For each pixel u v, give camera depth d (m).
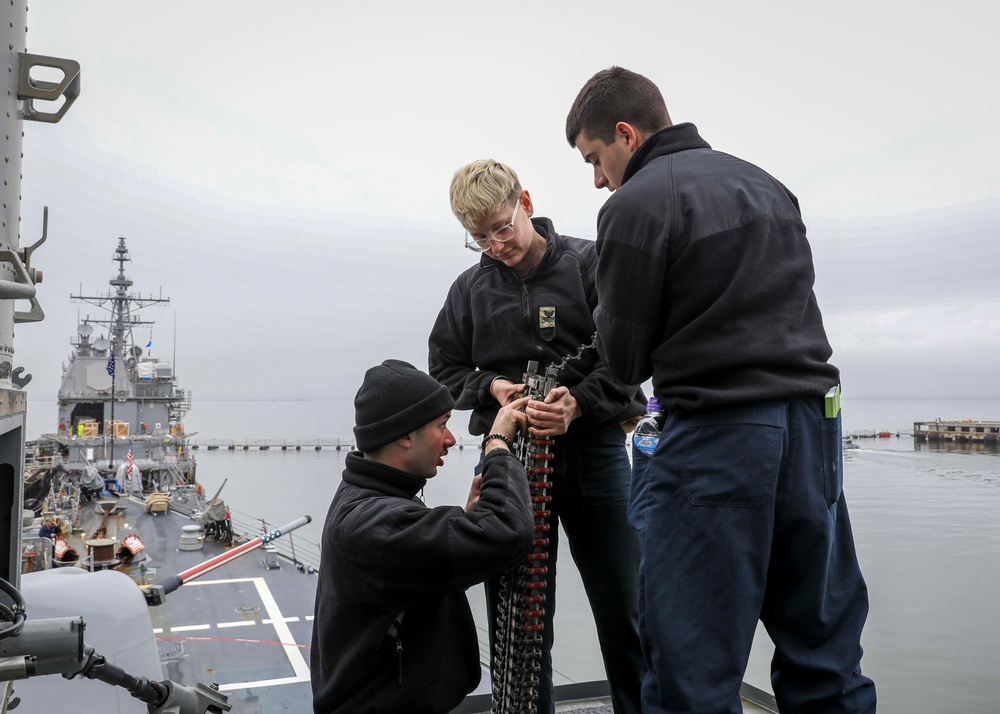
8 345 2.62
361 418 2.41
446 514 2.15
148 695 2.27
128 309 37.62
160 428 36.88
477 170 2.63
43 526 18.05
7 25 2.55
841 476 1.96
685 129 2.15
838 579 1.97
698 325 1.88
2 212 2.53
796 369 1.86
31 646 1.86
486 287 2.89
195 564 15.08
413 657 2.26
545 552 2.29
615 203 2.01
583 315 2.76
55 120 2.82
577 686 4.19
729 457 1.83
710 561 1.82
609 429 2.78
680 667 1.80
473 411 2.93
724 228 1.90
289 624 10.96
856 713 1.87
